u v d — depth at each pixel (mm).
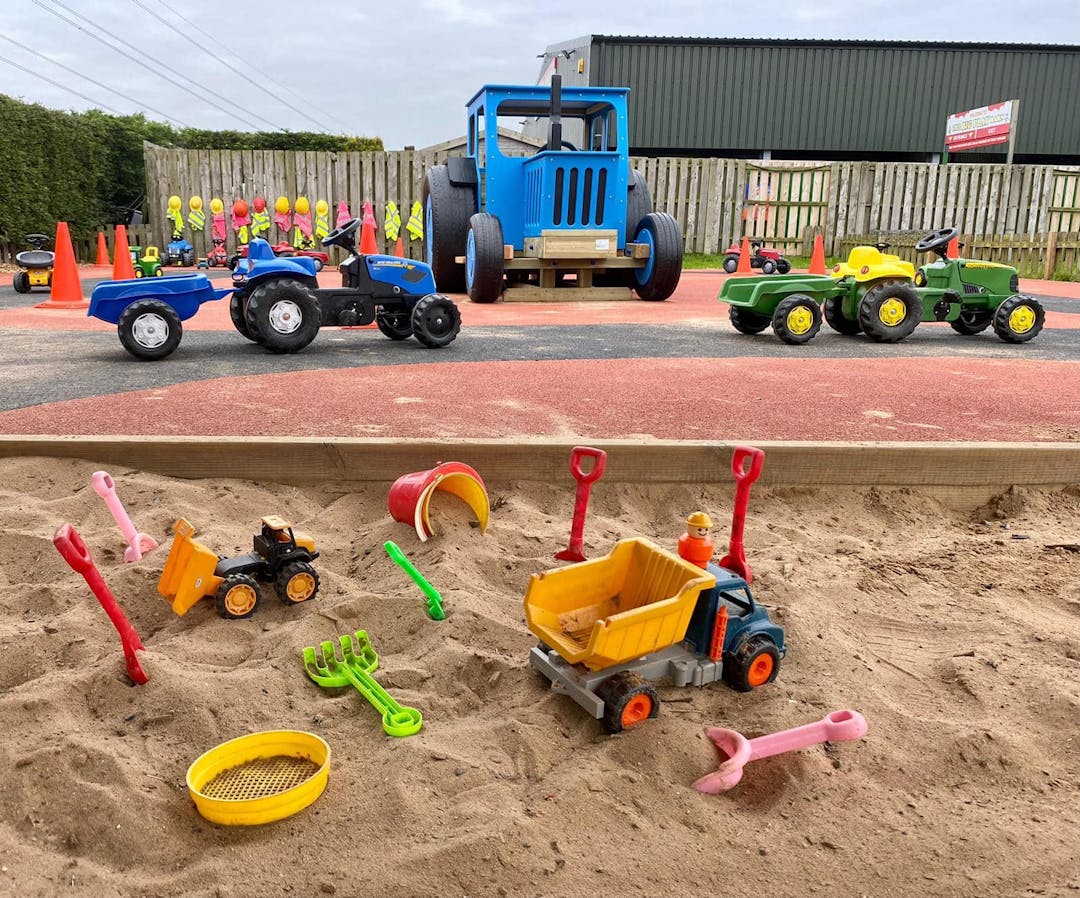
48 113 15664
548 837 1694
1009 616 2709
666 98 20797
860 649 2508
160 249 17469
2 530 2959
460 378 5613
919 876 1654
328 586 2762
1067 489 3809
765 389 5410
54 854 1658
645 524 3406
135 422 4234
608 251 10703
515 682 2270
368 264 6832
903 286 7531
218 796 1815
